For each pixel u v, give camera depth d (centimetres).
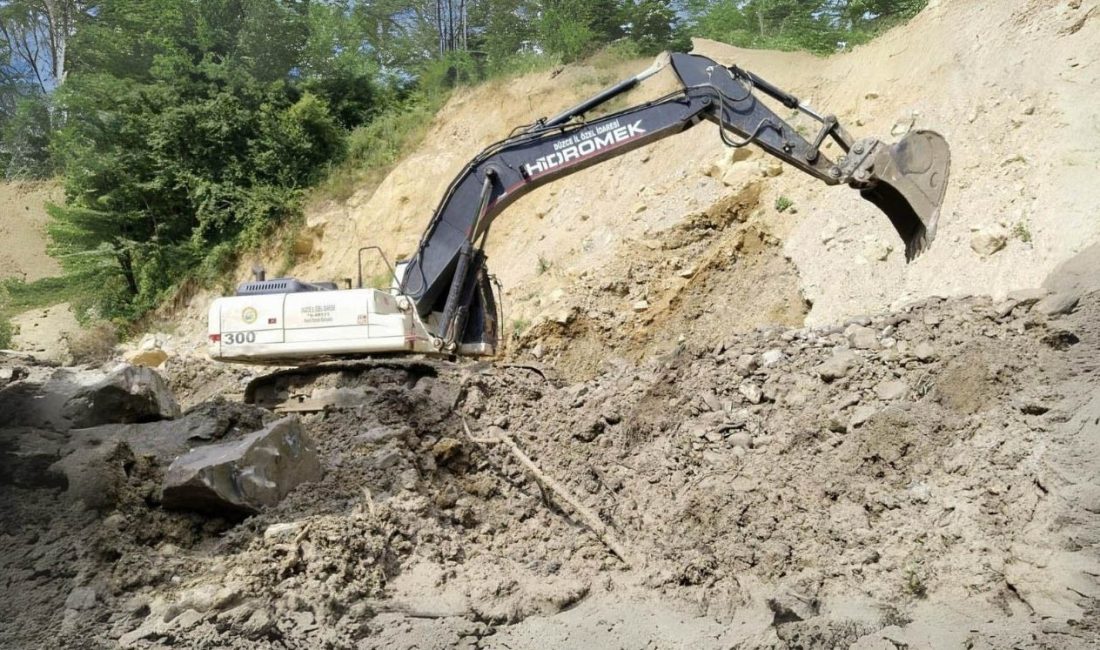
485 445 872
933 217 971
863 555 644
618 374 1026
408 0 3356
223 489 680
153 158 2488
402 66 3198
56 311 2730
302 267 2308
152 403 862
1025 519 636
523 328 1585
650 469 847
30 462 695
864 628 565
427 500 747
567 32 2300
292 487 735
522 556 721
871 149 983
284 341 1030
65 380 891
